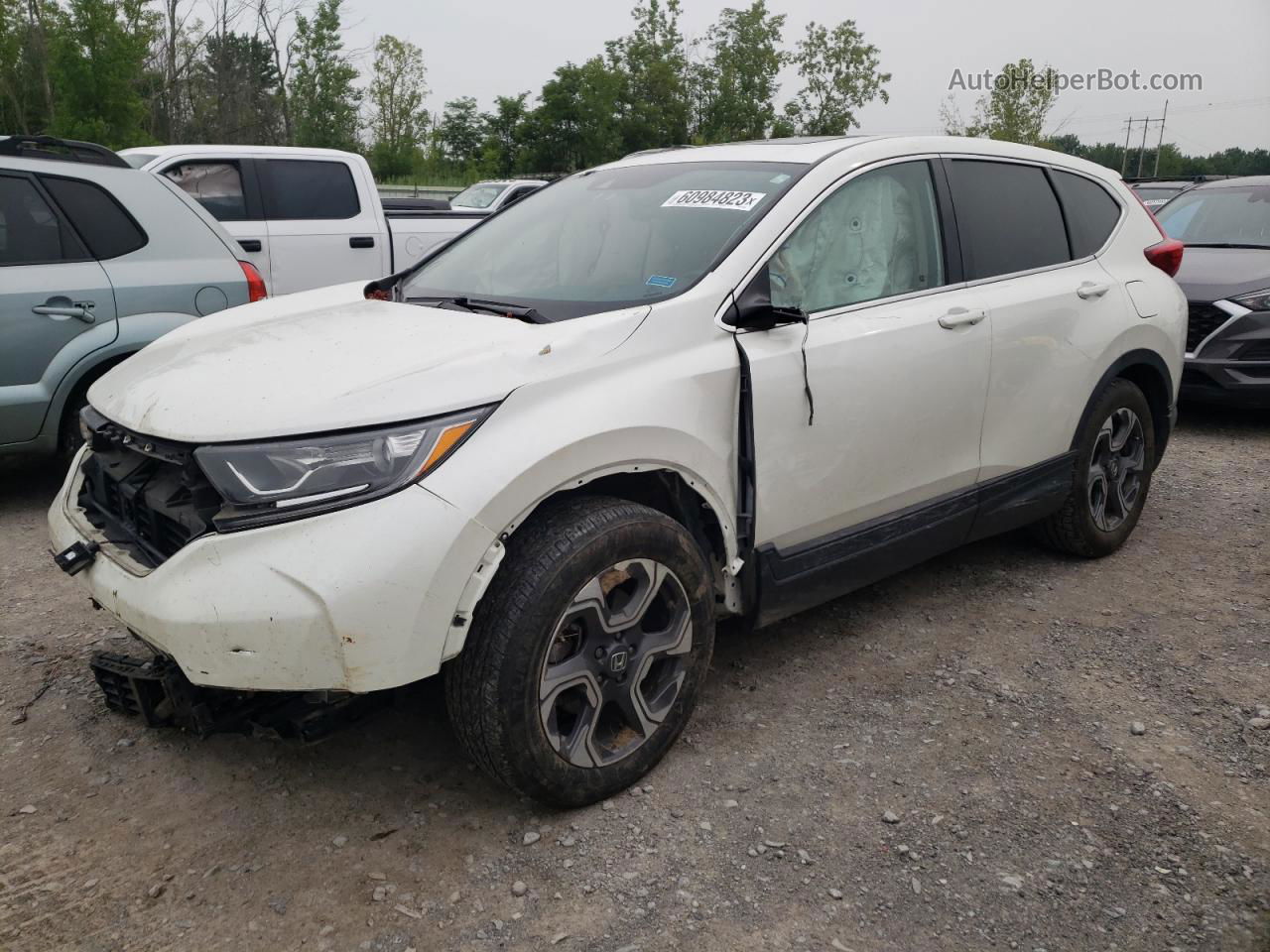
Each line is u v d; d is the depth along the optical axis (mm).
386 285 3850
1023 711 3383
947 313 3680
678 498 3021
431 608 2404
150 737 3197
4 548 4777
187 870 2598
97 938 2365
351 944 2348
